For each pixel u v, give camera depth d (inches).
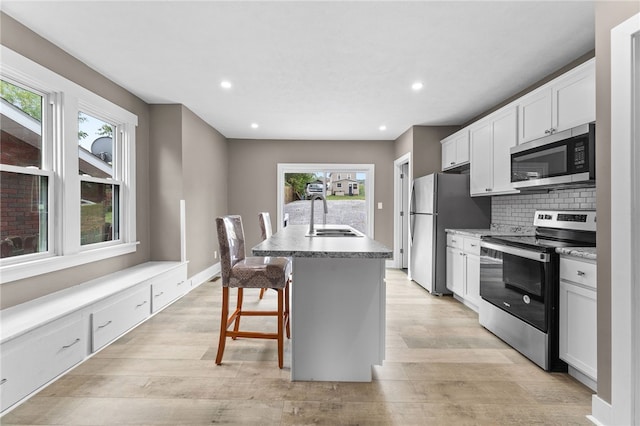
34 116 99.0
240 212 235.9
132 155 144.3
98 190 128.3
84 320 91.6
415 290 171.0
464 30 93.2
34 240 98.3
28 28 92.3
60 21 89.2
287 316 106.3
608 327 64.2
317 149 236.2
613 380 62.2
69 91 106.5
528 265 93.6
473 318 128.3
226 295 89.6
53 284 101.8
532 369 87.9
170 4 81.9
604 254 64.9
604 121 64.2
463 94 144.6
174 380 81.0
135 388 77.3
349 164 236.4
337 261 80.7
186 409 69.5
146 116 156.0
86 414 67.5
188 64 115.7
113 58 111.0
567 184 100.7
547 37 96.8
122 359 91.9
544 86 108.3
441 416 67.8
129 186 142.3
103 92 125.0
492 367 89.0
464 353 97.5
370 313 80.9
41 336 76.8
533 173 108.8
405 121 186.9
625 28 58.7
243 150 235.5
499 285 108.1
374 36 96.7
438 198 160.9
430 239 164.7
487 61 112.7
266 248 72.4
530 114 116.9
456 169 186.9
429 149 194.7
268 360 92.1
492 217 162.2
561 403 72.4
